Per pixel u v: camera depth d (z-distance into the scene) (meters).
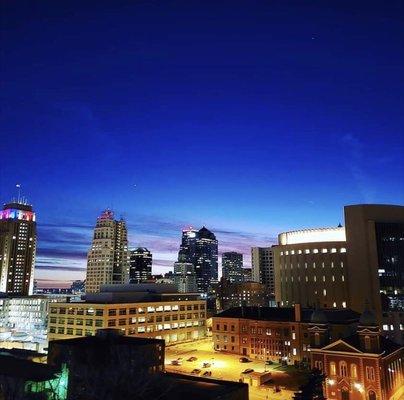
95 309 160.25
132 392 63.72
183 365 129.00
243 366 127.06
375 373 90.19
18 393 70.00
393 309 169.25
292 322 134.75
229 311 156.75
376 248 174.25
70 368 79.38
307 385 50.12
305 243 195.25
